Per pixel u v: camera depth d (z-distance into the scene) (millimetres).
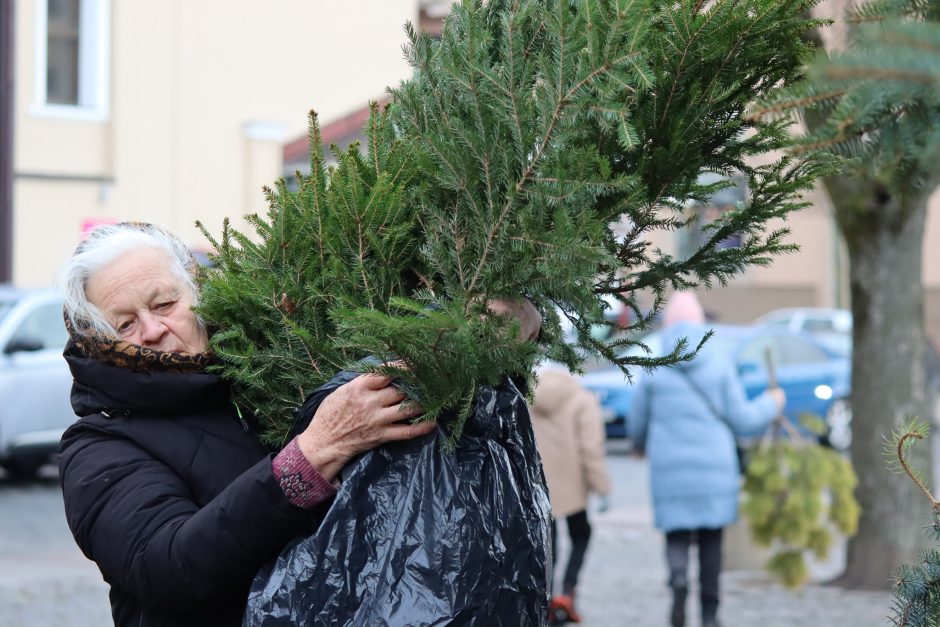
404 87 2199
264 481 1999
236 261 2307
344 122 12391
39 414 11922
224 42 18281
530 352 1903
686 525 6352
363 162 2236
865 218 7477
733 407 6402
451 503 1969
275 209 2311
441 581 1929
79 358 2213
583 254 1818
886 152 1734
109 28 17250
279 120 18859
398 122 2281
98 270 2207
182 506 2086
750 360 15539
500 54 1991
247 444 2234
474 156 1977
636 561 8875
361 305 2131
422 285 2182
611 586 7934
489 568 1953
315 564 1956
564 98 1845
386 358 1922
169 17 17719
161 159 17672
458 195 2021
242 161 18391
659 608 7227
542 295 1977
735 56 1996
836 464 7148
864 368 7539
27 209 16641
